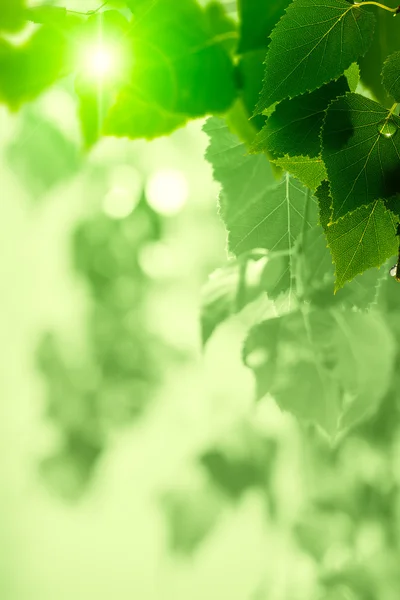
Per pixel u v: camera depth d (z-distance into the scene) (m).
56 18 1.00
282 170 0.99
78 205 2.41
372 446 1.90
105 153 2.19
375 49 0.97
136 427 2.64
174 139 2.14
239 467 2.14
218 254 2.44
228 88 1.00
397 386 1.62
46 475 2.35
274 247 1.05
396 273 0.91
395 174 0.89
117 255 2.36
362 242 0.90
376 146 0.89
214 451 2.15
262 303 1.09
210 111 1.00
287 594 2.21
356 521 1.99
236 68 1.00
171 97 1.00
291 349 1.08
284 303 1.07
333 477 1.98
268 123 0.92
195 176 2.21
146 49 0.99
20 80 1.01
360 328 1.08
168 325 2.54
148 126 1.00
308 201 1.03
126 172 2.23
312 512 2.01
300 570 2.21
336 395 1.09
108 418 2.42
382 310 1.32
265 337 1.08
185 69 0.99
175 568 2.22
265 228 1.04
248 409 2.28
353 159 0.89
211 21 0.99
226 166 1.04
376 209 0.89
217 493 2.14
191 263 2.46
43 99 1.66
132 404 2.44
